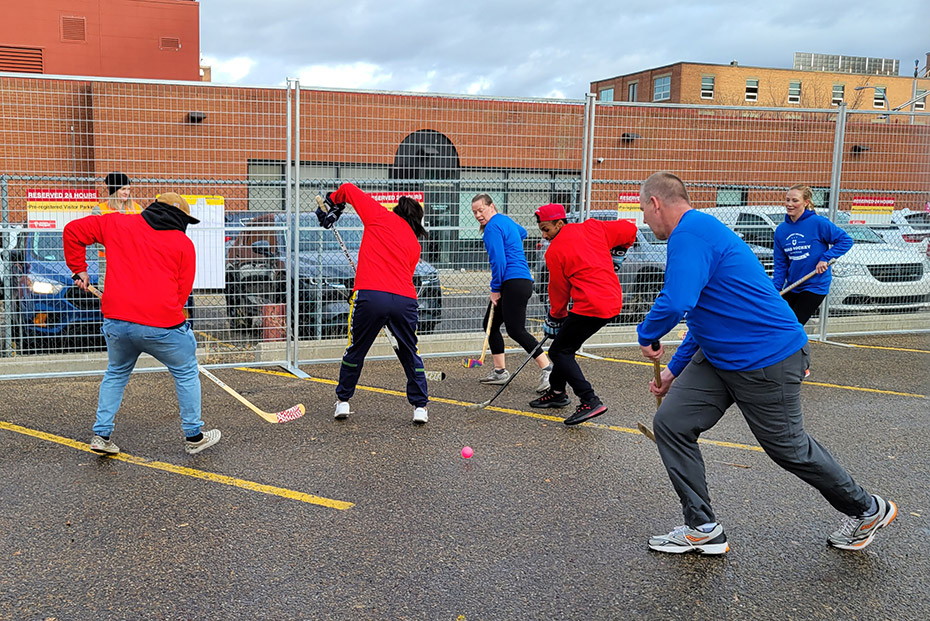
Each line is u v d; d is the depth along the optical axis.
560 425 5.79
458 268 8.48
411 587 3.33
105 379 4.81
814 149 10.45
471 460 4.96
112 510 4.10
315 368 7.64
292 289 7.77
